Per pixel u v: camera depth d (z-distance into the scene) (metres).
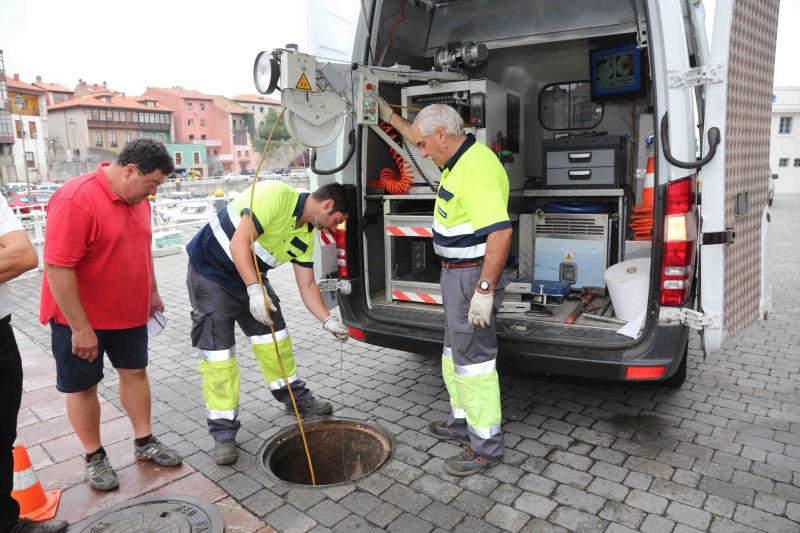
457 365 2.81
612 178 4.23
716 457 2.93
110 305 2.67
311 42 3.33
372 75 3.32
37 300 6.92
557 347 2.96
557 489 2.69
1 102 57.06
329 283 3.69
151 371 4.41
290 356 3.48
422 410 3.60
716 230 2.58
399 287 3.96
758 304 3.16
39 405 3.76
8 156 57.75
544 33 4.29
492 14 4.38
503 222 2.53
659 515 2.47
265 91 2.82
